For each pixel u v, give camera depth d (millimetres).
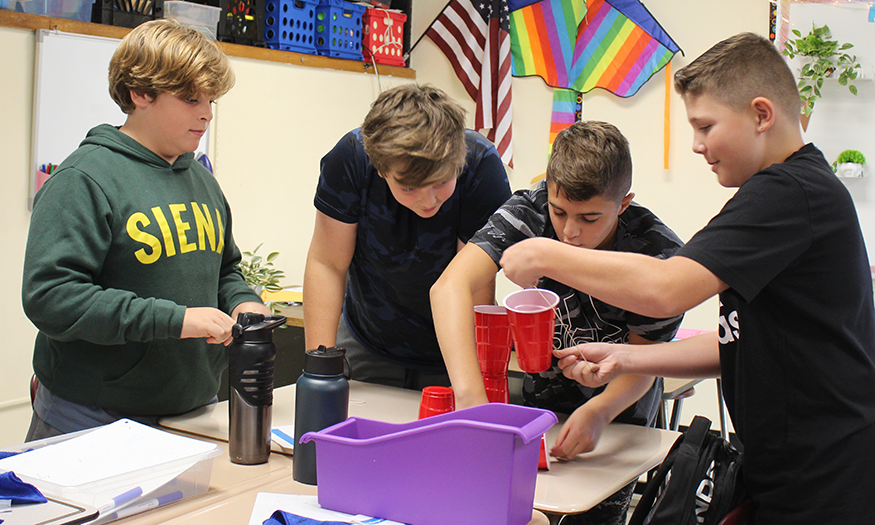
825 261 1050
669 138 3498
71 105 2670
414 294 1660
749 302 1057
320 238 1634
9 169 2541
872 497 1031
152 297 1346
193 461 1062
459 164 1293
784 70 1102
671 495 1081
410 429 1007
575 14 3635
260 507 1010
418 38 3990
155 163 1434
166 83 1333
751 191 1046
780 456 1091
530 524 985
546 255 1121
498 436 903
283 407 1537
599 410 1326
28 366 2646
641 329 1441
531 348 1137
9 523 882
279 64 3340
